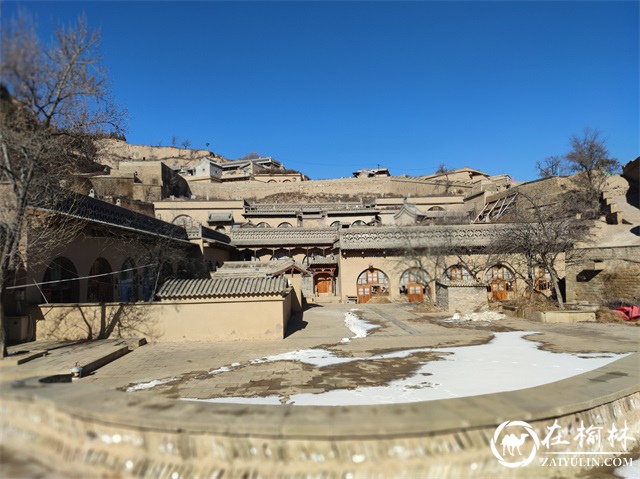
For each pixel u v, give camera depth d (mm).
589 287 22984
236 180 67812
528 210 34250
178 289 15031
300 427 3199
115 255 18344
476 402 3920
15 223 9992
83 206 15492
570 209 31516
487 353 11258
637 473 4113
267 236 34938
